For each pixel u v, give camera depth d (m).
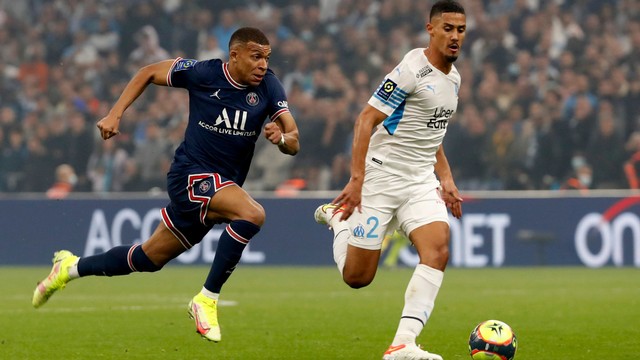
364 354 22.83
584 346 24.00
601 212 53.56
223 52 70.62
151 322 28.84
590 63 64.19
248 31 21.97
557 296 36.97
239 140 22.48
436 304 34.19
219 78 22.31
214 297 21.95
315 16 70.62
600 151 58.78
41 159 64.19
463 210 54.19
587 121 59.62
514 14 67.50
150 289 41.03
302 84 67.00
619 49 65.31
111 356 22.33
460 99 63.19
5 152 64.75
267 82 22.72
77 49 72.06
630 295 37.28
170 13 72.31
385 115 20.95
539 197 53.94
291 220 55.44
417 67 21.08
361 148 20.64
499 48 65.69
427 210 21.31
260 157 61.09
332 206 23.73
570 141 59.62
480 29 66.50
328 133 61.72
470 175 60.31
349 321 29.36
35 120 66.94
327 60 67.62
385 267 53.06
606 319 29.64
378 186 21.73
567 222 53.78
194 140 22.50
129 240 55.16
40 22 74.00
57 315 30.67
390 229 22.28
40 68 71.50
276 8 72.19
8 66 71.62
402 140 21.52
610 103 61.78
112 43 72.25
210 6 72.69
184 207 22.53
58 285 24.55
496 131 60.25
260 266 55.16
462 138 60.34
